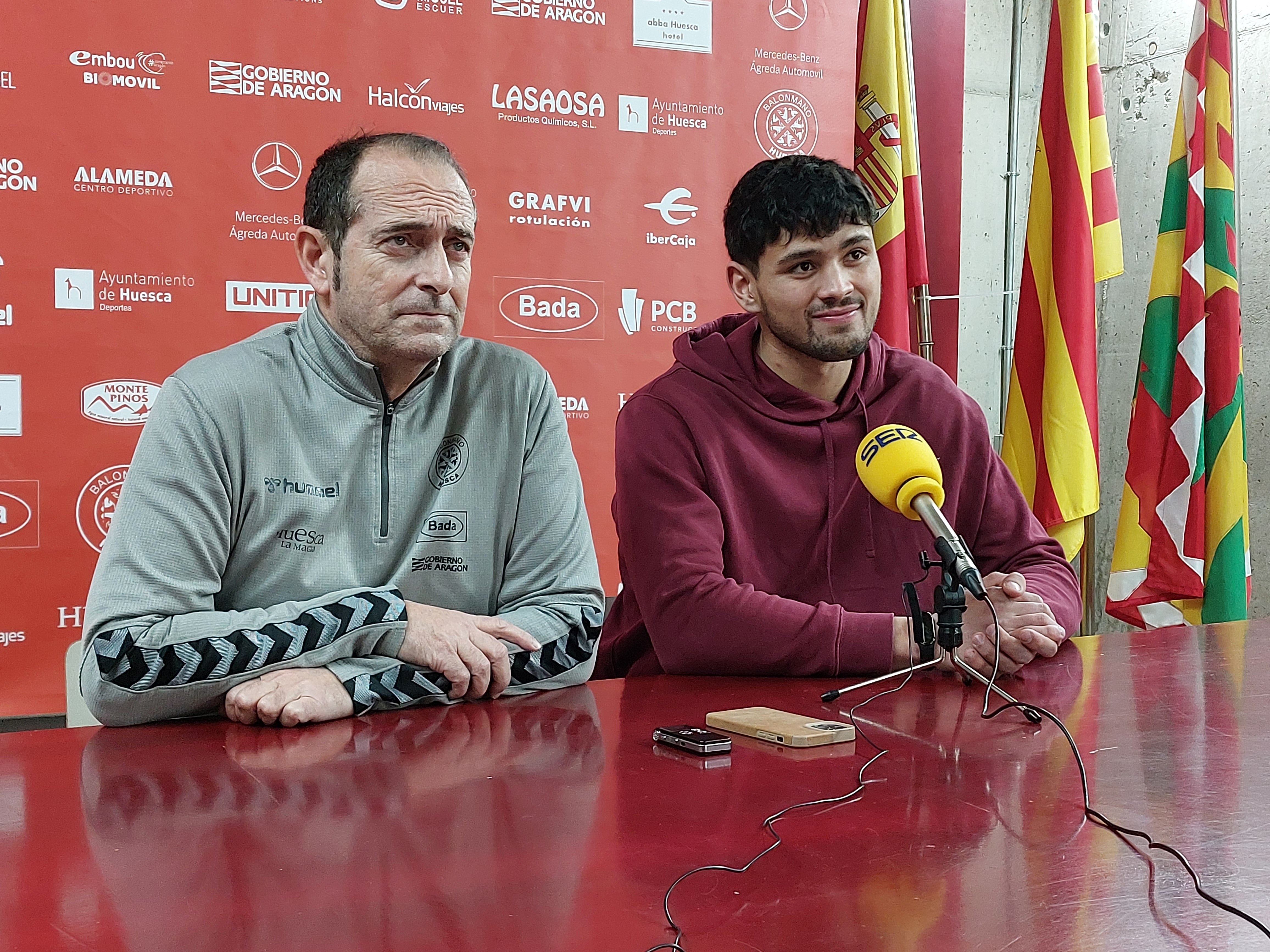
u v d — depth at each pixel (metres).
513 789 1.04
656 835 0.90
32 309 2.62
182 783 1.06
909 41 3.38
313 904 0.77
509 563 1.73
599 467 3.12
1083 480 3.30
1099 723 1.28
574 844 0.88
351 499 1.63
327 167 1.59
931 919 0.73
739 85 3.19
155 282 2.71
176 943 0.71
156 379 2.72
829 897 0.77
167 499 1.48
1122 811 0.96
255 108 2.77
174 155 2.71
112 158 2.67
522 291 3.03
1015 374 3.44
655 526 1.81
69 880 0.81
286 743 1.22
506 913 0.75
